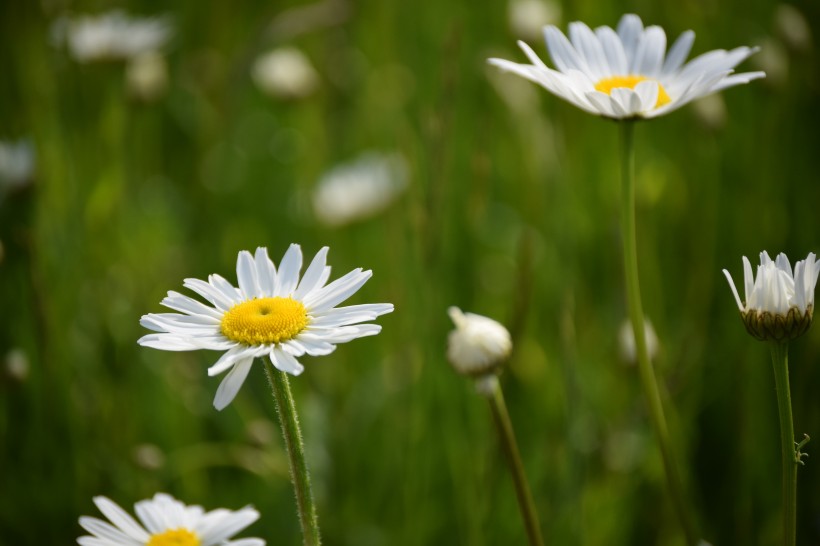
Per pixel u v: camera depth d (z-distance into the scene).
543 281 0.76
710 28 0.84
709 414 0.73
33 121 0.80
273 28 0.85
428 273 0.70
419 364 0.71
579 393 0.69
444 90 0.70
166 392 0.75
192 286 0.58
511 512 0.70
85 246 0.77
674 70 0.63
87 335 0.75
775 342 0.58
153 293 0.82
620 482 0.70
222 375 0.75
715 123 0.74
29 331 0.75
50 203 0.80
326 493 0.73
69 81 0.83
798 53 0.76
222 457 0.72
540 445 0.72
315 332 0.57
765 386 0.71
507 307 0.76
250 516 0.58
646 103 0.60
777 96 0.75
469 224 0.81
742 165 0.78
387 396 0.74
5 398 0.73
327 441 0.74
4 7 0.85
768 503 0.71
